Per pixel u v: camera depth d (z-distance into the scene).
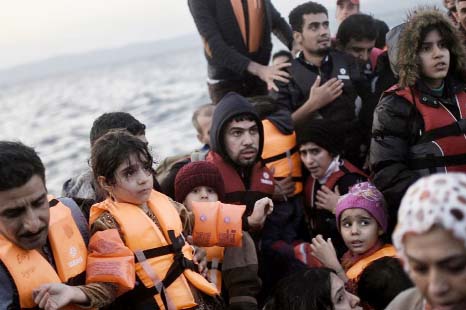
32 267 3.04
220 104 4.96
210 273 4.32
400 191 4.36
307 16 5.79
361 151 5.62
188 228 3.86
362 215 4.40
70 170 25.19
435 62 4.34
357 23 6.02
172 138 25.30
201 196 4.44
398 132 4.44
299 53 6.06
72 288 3.01
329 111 5.61
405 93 4.44
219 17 6.12
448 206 1.89
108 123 4.31
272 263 4.92
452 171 4.32
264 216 4.19
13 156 2.92
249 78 6.34
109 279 3.15
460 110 4.42
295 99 5.81
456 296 1.93
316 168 5.11
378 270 3.97
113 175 3.45
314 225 5.19
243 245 4.30
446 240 1.90
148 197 3.50
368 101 5.62
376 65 5.86
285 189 5.12
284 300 3.56
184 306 3.38
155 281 3.35
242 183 4.87
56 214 3.28
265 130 5.32
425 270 1.96
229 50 6.01
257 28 6.18
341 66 5.79
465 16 5.34
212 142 5.00
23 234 2.98
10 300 2.96
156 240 3.42
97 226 3.38
